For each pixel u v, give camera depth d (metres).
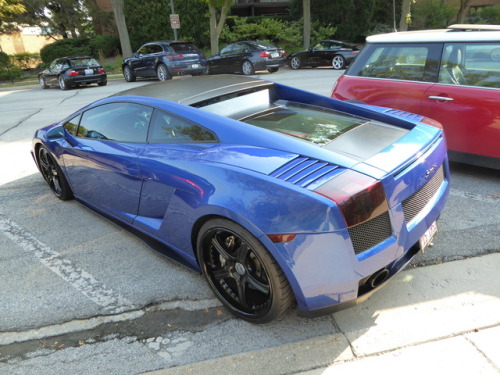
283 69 19.05
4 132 8.13
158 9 24.27
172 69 15.60
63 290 2.90
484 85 3.96
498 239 3.16
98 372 2.18
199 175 2.37
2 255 3.42
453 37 4.18
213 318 2.54
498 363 2.03
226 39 25.34
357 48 16.94
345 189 1.95
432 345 2.18
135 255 3.31
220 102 2.93
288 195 1.99
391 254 2.14
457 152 4.25
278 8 31.53
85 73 16.08
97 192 3.52
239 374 2.09
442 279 2.72
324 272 1.99
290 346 2.25
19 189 4.87
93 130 3.50
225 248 2.39
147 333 2.44
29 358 2.30
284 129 2.62
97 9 25.55
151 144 2.87
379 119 2.90
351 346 2.21
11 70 23.56
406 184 2.17
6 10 22.22
